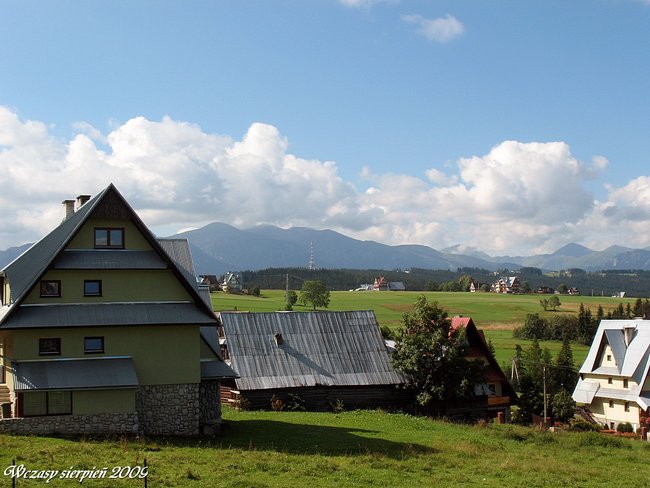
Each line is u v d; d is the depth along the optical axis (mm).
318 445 40031
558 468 38562
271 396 58281
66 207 51688
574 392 91562
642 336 86875
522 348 139000
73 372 38906
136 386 39062
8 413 38812
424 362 60562
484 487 32625
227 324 62500
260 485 29328
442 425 53750
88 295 41250
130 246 42594
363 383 60469
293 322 64562
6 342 42219
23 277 41594
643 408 79500
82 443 35281
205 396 45219
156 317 41500
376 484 31531
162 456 33688
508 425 57312
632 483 36062
